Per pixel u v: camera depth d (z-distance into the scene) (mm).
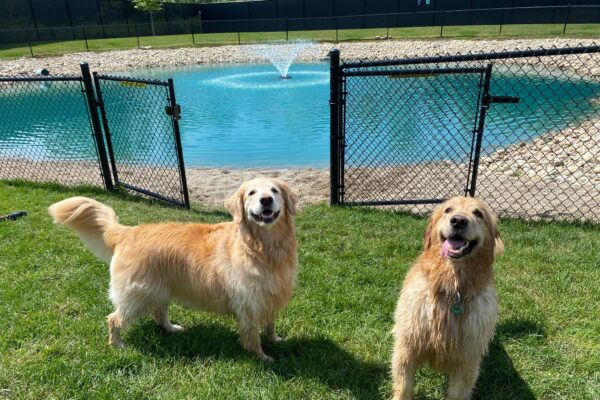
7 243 5305
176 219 6332
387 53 30156
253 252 3303
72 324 3805
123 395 3057
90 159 11078
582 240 5125
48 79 7273
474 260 2764
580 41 26000
